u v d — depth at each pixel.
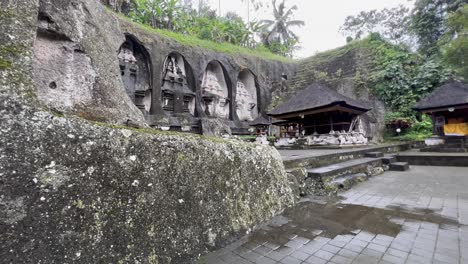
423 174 6.10
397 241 2.31
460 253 2.05
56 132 1.45
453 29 13.34
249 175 2.92
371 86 15.70
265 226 2.79
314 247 2.24
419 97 13.67
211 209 2.33
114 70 3.77
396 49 16.88
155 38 13.51
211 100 15.61
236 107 18.56
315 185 4.28
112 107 3.41
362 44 18.80
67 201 1.43
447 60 13.05
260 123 15.42
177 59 15.17
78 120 1.59
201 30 19.55
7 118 1.30
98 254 1.51
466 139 9.45
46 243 1.32
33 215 1.29
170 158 2.05
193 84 15.42
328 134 10.24
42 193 1.34
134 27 12.65
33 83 1.62
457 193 4.10
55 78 2.82
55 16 2.85
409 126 13.43
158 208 1.90
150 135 1.96
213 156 2.47
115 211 1.64
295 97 12.12
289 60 22.39
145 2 16.73
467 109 9.53
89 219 1.51
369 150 8.20
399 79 14.48
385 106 14.82
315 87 11.76
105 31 4.18
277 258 2.06
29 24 1.86
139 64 13.13
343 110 10.07
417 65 14.96
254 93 19.70
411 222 2.81
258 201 2.94
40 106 1.51
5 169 1.24
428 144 10.32
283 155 6.36
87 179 1.53
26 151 1.32
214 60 16.83
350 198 3.94
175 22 17.73
